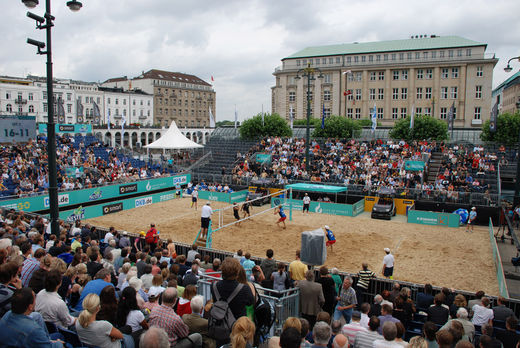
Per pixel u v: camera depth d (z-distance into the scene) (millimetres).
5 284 5586
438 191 28781
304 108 83500
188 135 97812
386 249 15438
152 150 73938
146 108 101438
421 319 9500
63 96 79688
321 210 30125
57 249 9836
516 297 14375
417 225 26531
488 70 70938
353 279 12336
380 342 5590
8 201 23797
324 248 13492
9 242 8617
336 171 36188
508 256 19906
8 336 4320
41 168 30672
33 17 12086
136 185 33031
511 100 98500
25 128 35281
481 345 5852
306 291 8547
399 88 76688
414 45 76250
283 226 25312
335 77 80312
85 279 7633
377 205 28906
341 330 7508
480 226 26672
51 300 5789
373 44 80250
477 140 48031
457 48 72625
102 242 14984
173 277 8906
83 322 5312
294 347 4039
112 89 94062
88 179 30688
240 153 44531
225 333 5234
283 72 84438
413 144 40375
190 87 114812
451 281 16016
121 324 6070
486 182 31719
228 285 5355
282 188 33688
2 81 71312
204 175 39094
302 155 40781
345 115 80125
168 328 5586
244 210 26734
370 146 41344
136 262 10641
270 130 53281
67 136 41344
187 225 25109
